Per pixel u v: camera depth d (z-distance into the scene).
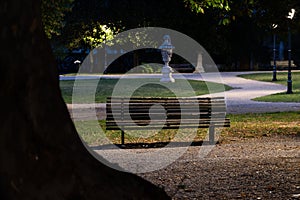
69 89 47.69
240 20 59.56
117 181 4.78
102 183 4.64
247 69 76.31
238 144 17.44
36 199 4.15
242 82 54.41
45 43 4.50
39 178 4.22
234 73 67.56
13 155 4.12
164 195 5.12
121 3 40.66
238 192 9.94
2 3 4.17
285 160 13.48
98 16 41.88
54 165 4.34
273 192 9.80
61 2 18.83
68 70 77.06
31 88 4.32
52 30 19.09
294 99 37.16
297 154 14.66
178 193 10.01
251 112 29.17
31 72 4.32
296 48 81.56
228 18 21.83
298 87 47.22
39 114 4.36
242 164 13.06
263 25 22.42
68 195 4.37
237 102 35.66
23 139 4.20
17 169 4.11
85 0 41.75
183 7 39.41
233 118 26.14
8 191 4.03
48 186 4.25
